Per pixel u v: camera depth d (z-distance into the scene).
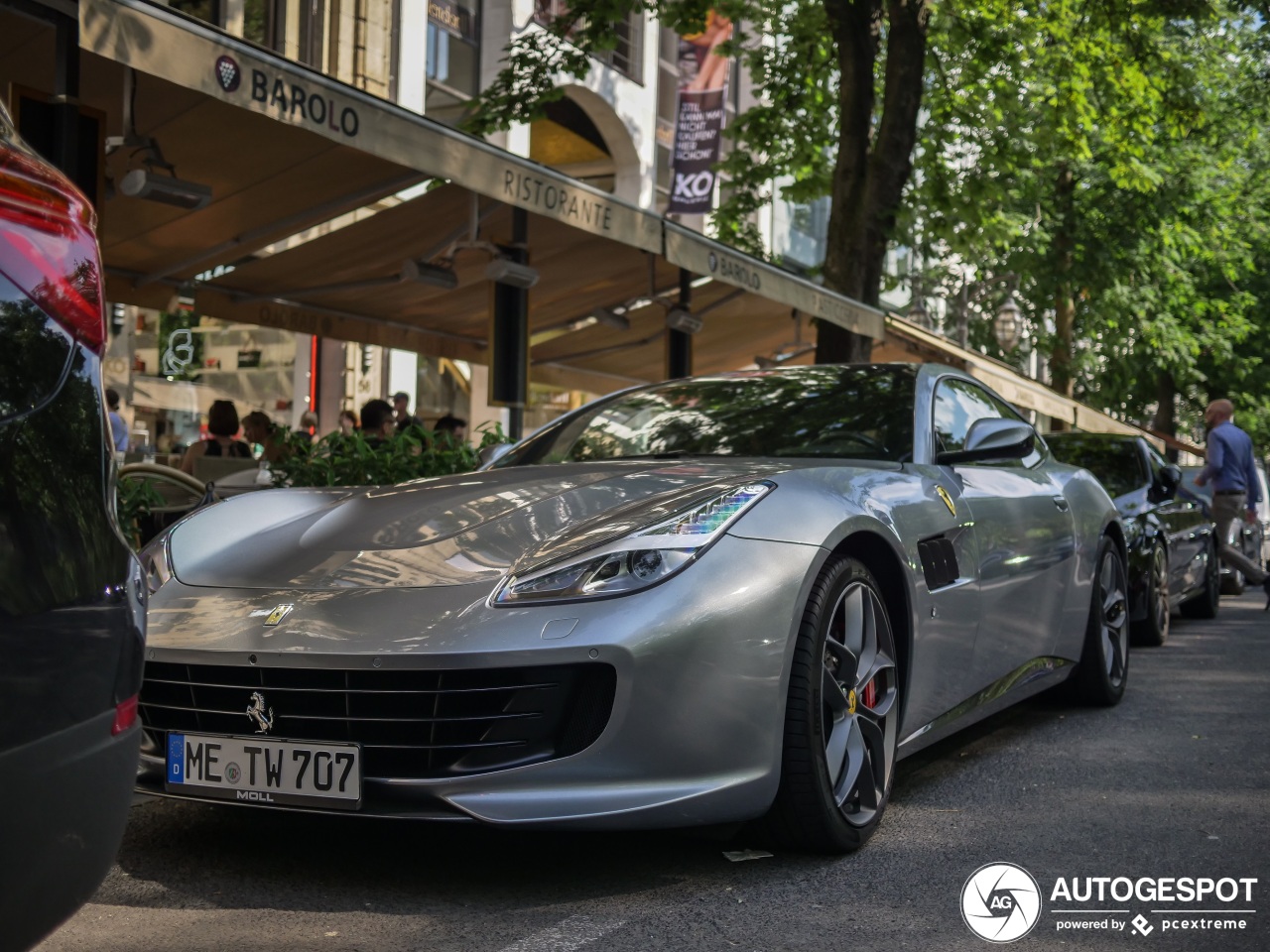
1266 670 6.30
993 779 3.71
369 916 2.44
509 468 3.60
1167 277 22.34
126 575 1.70
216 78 4.18
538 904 2.52
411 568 2.77
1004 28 14.29
